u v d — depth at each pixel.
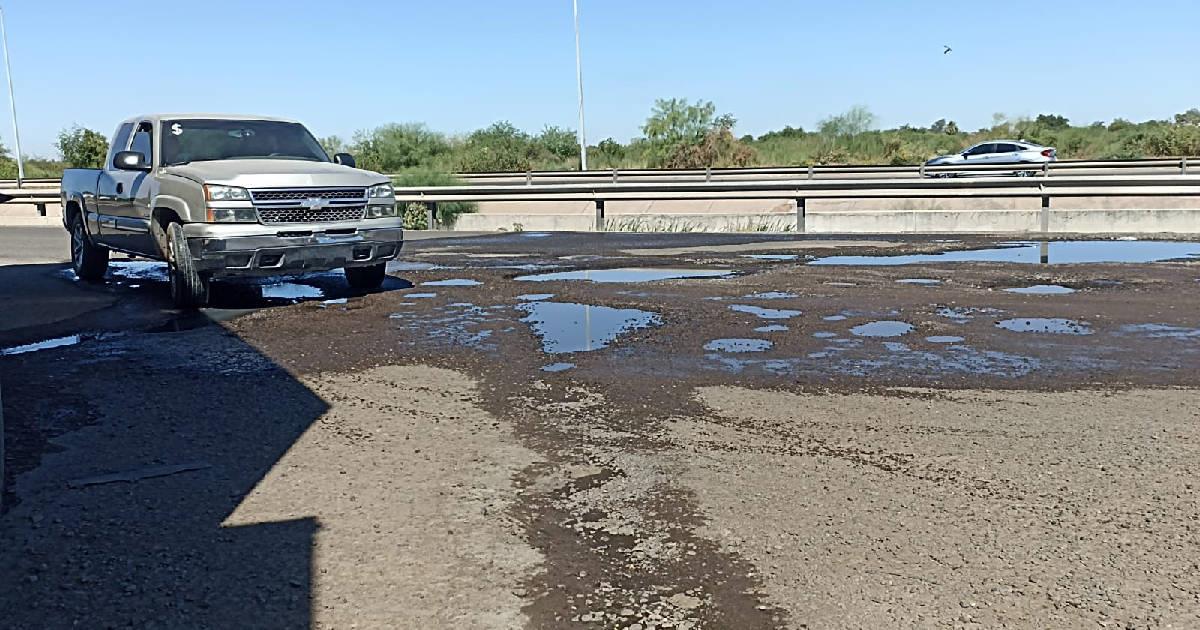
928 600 3.53
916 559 3.87
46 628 3.41
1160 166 34.19
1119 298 10.06
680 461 5.05
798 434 5.48
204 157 11.18
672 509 4.41
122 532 4.23
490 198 23.66
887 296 10.42
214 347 8.10
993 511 4.34
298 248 10.12
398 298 10.77
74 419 5.95
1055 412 5.84
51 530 4.25
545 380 6.77
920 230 21.83
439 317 9.44
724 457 5.11
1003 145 37.28
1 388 6.72
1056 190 20.44
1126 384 6.47
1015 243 16.52
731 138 51.53
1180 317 8.88
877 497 4.52
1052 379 6.63
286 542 4.11
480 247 17.14
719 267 13.38
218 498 4.61
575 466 5.00
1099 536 4.06
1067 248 15.55
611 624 3.40
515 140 61.62
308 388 6.66
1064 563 3.82
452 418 5.88
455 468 4.99
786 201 29.17
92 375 7.11
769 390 6.42
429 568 3.85
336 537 4.15
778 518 4.29
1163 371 6.82
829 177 35.38
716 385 6.56
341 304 10.38
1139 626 3.34
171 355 7.80
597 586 3.68
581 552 3.98
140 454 5.28
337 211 10.50
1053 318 8.93
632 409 6.02
